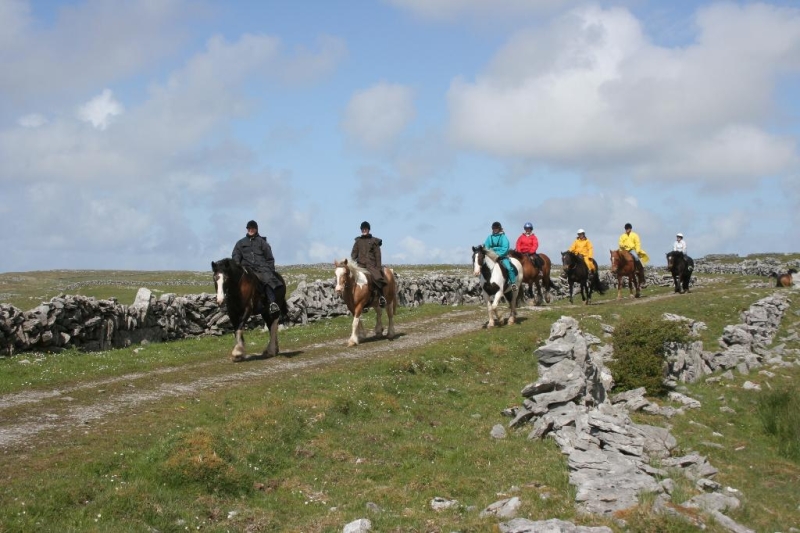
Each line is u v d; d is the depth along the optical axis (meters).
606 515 11.00
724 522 10.82
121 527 10.12
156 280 84.81
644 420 18.31
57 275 92.75
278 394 16.98
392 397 18.06
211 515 11.27
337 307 34.94
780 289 44.06
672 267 45.88
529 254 35.28
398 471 13.67
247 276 21.92
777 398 20.30
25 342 21.91
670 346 23.12
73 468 11.79
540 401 17.02
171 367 21.02
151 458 12.41
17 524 9.72
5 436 13.52
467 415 18.02
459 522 10.97
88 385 18.27
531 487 12.44
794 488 14.48
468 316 33.75
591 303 39.44
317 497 12.32
